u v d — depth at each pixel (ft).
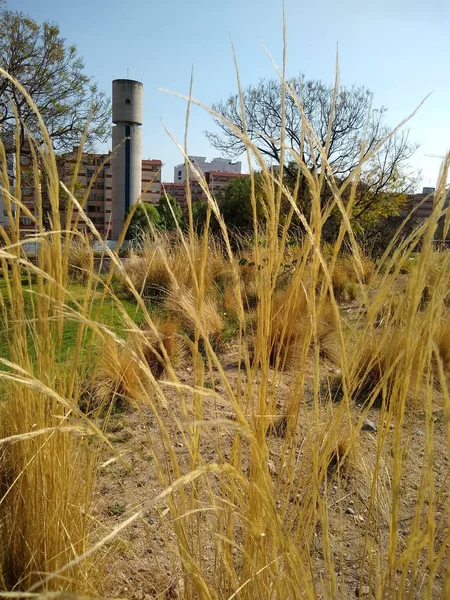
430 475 2.41
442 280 2.51
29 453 4.49
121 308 3.24
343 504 6.86
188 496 6.03
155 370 11.91
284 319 3.43
